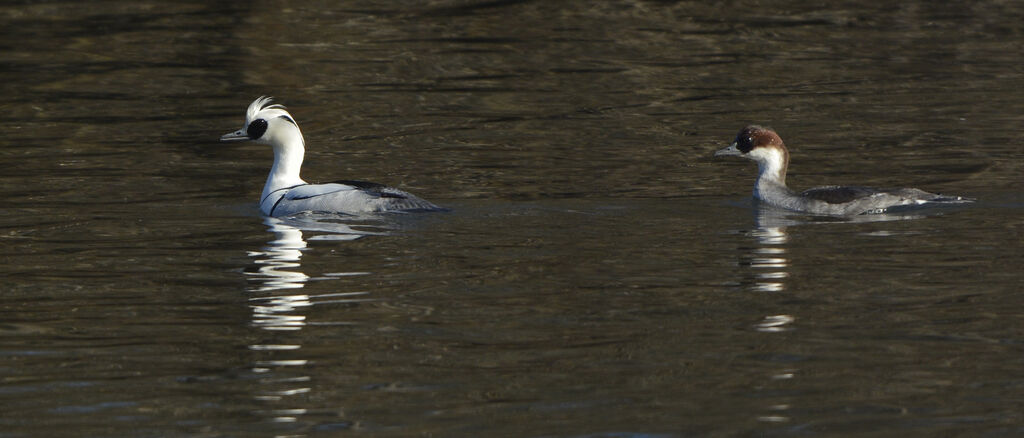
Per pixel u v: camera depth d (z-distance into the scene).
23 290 13.40
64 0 37.56
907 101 25.97
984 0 38.59
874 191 17.23
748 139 17.98
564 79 28.52
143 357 11.27
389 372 10.84
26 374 10.85
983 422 9.60
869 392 10.23
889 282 13.35
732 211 17.25
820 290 13.09
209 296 13.13
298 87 27.70
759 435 9.44
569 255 14.68
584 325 12.02
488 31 33.97
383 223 16.39
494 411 9.95
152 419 9.85
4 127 23.75
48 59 30.23
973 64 29.98
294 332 11.91
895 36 33.62
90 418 9.89
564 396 10.23
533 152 21.67
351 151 21.97
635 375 10.67
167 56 30.70
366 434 9.52
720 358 11.06
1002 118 24.08
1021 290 12.93
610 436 9.45
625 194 18.44
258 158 21.48
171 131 23.56
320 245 15.23
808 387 10.36
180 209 17.55
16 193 18.55
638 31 34.09
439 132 23.47
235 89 27.45
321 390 10.43
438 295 13.06
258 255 14.83
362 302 12.84
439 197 18.20
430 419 9.80
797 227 16.14
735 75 29.00
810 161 21.02
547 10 36.72
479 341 11.59
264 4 37.06
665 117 24.72
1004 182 18.94
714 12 36.78
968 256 14.40
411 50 31.61
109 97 26.55
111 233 16.02
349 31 33.81
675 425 9.64
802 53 31.55
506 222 16.44
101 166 20.58
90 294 13.23
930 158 20.92
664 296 12.95
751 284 13.35
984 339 11.43
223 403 10.17
